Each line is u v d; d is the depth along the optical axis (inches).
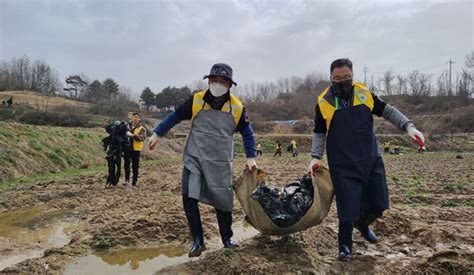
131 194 369.4
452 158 1098.1
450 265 153.8
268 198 173.5
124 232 213.9
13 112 1537.9
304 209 172.2
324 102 171.3
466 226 223.6
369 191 170.7
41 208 322.7
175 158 1041.5
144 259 183.3
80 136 861.2
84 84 3794.3
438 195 342.0
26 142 637.9
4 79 3304.6
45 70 3668.8
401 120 170.6
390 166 751.7
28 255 200.7
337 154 167.5
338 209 167.5
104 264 177.2
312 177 176.6
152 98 3528.5
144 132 422.9
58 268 172.1
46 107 1873.8
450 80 3531.0
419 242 196.7
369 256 176.1
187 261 177.9
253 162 183.3
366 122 167.5
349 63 169.9
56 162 649.0
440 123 2564.0
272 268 157.8
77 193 381.7
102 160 786.2
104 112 2044.8
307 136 1987.0
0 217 293.7
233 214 272.7
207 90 177.9
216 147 175.5
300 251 178.1
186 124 2129.7
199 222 175.8
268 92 4092.0
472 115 2522.1
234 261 163.8
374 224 216.5
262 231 176.6
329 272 159.0
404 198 321.7
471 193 355.9
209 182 174.9
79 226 259.3
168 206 287.0
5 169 518.0
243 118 182.5
